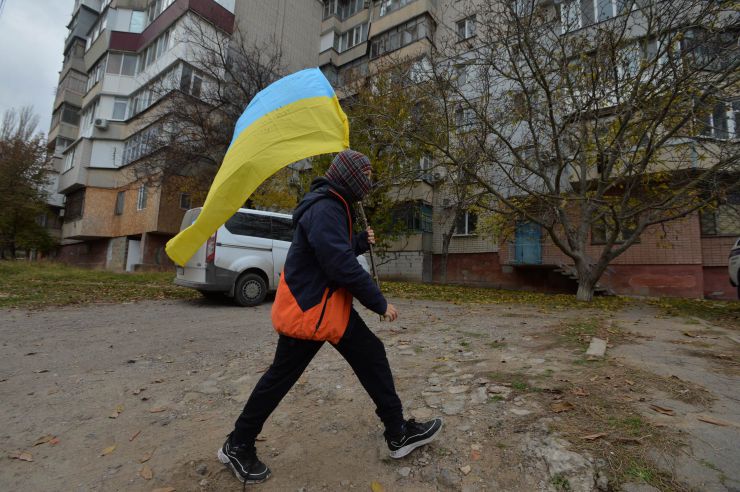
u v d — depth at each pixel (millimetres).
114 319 6285
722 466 1776
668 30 7855
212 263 7375
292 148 2072
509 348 4102
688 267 12125
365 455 2191
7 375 3631
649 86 7930
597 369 3209
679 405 2434
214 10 20125
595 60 8430
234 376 3568
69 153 25922
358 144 11602
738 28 7430
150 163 16578
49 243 27344
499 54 9312
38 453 2322
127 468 2156
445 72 9484
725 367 3297
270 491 1922
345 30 26078
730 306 9000
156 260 20609
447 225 18016
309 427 2541
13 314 6543
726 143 7871
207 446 2361
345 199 1978
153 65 21234
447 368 3494
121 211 22828
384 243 15953
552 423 2230
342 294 1939
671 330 5234
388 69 13148
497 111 9656
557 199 8922
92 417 2789
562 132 9148
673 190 9289
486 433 2240
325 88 2283
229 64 16844
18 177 25219
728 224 11891
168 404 2996
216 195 2008
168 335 5203
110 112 23406
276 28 23250
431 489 1881
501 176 11289
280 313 1903
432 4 20172
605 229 13039
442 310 7609
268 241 8055
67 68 30062
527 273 15695
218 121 16844
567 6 9469
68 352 4391
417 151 10648
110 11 23594
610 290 12453
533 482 1827
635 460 1842
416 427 2096
